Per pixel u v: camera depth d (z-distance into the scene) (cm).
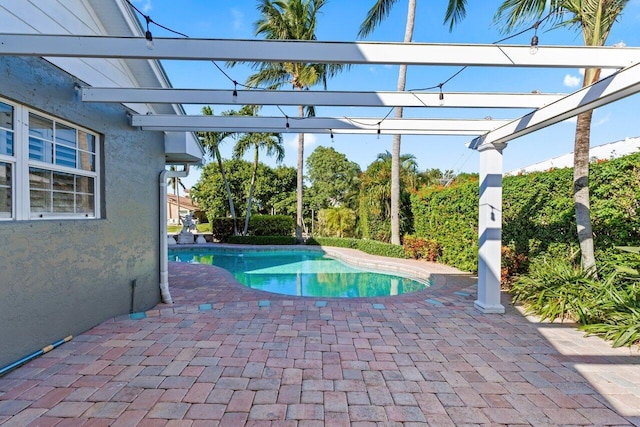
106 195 439
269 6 1367
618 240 486
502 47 298
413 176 1470
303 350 360
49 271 349
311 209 2362
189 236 1695
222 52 287
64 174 383
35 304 332
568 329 429
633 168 463
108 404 256
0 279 296
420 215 1151
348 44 293
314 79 1404
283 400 264
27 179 332
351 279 1009
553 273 530
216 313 490
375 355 349
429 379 300
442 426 234
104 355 342
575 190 512
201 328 425
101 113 427
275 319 464
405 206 1317
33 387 279
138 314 480
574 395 274
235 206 2625
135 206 505
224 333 409
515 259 675
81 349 355
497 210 500
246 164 2628
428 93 393
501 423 238
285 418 241
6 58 298
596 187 512
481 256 517
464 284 709
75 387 280
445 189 987
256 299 577
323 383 291
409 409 254
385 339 394
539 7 512
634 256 459
